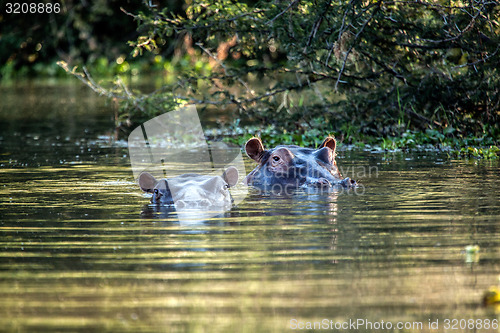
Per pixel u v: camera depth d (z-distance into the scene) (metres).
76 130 51.28
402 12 37.53
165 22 39.12
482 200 22.20
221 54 44.62
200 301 12.76
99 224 19.12
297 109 42.62
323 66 40.25
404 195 23.34
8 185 26.58
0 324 11.82
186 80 41.41
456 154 35.00
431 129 40.69
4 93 97.00
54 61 110.50
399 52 39.84
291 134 41.62
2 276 14.28
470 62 38.38
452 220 19.19
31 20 106.62
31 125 55.38
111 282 13.83
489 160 32.88
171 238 17.28
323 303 12.65
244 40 40.28
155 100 41.22
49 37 106.50
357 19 35.62
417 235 17.42
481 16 35.88
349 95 41.41
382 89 40.91
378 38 38.59
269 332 11.42
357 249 16.06
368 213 20.30
